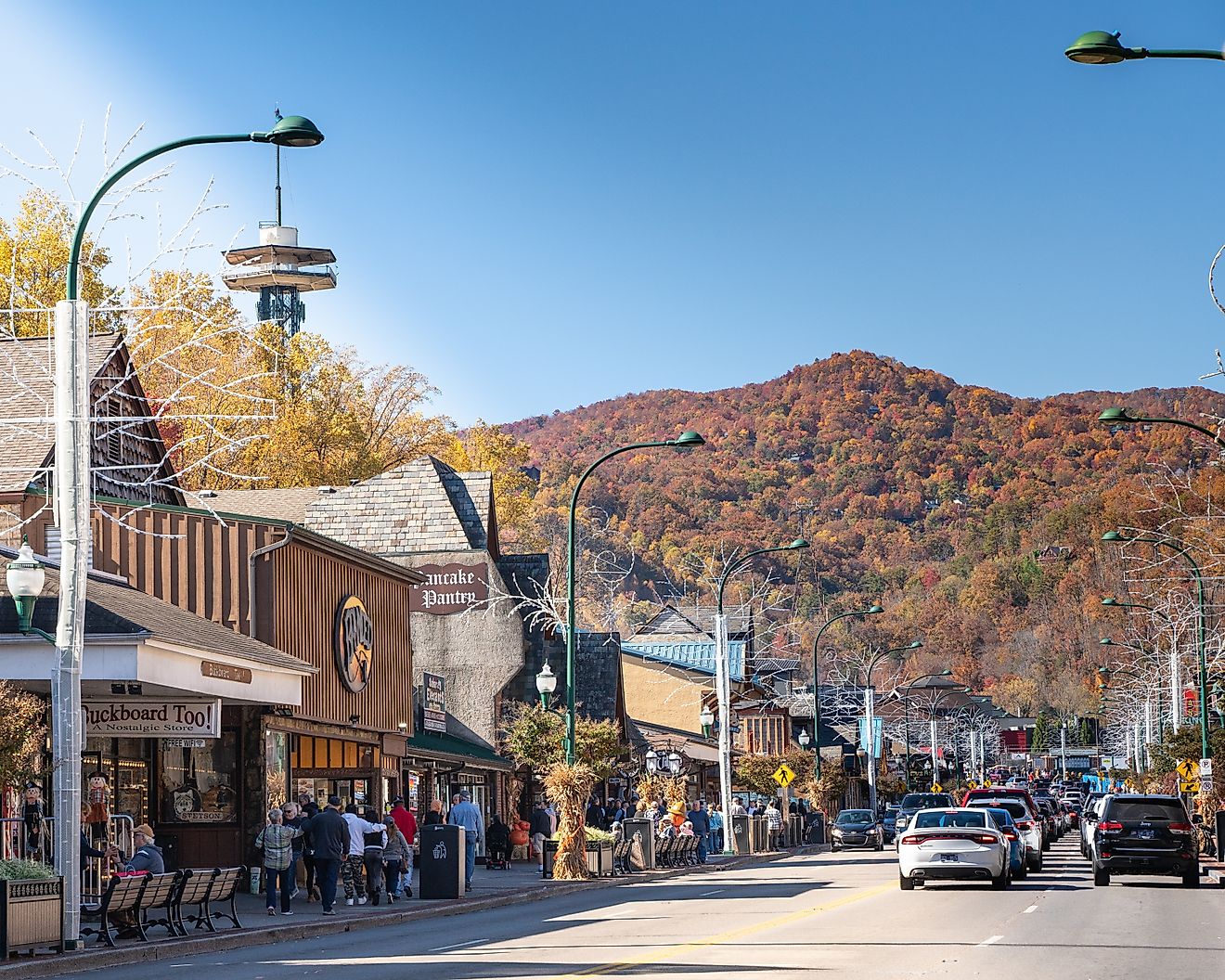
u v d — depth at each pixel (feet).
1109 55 62.75
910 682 542.57
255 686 95.61
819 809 244.22
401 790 144.97
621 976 53.93
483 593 171.53
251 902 99.50
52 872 69.00
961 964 57.72
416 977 55.47
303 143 70.49
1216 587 206.39
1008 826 123.75
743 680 279.28
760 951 63.36
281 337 220.02
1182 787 207.00
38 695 89.35
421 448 248.52
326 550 120.16
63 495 71.82
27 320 129.70
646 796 175.22
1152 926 77.61
